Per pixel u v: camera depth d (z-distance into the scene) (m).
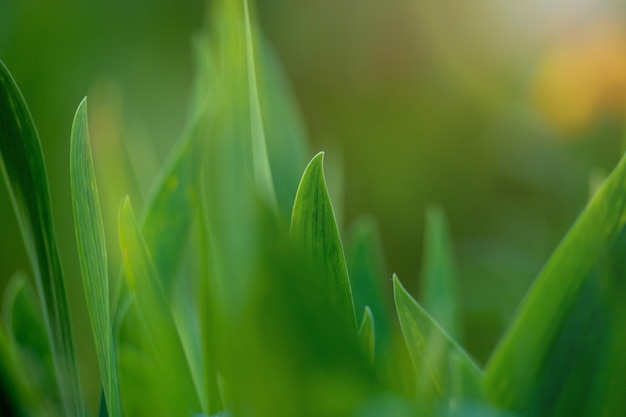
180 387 0.58
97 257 0.55
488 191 2.07
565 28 2.11
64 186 1.79
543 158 1.95
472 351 1.25
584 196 1.82
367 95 2.37
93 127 0.83
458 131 2.21
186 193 0.65
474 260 1.46
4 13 1.94
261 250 0.46
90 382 1.12
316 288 0.47
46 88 1.94
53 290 0.57
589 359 0.56
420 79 2.38
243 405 0.48
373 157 2.21
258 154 0.60
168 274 0.65
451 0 2.45
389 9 2.40
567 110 1.97
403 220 2.08
